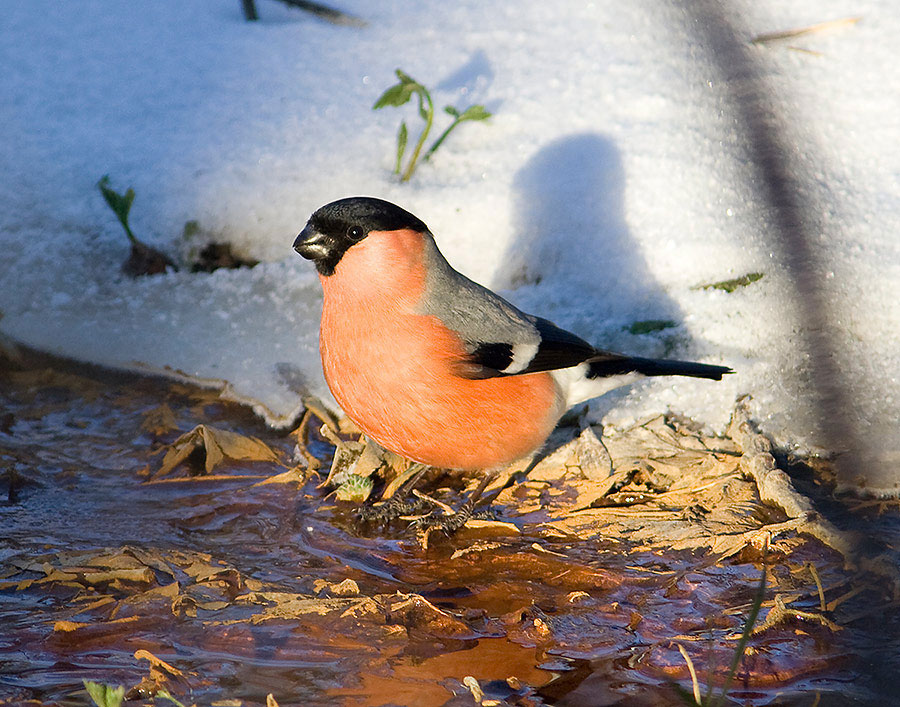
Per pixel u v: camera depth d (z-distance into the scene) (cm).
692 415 898
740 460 845
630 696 601
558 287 991
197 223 1025
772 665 622
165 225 1026
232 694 600
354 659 637
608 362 827
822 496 796
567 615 681
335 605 691
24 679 609
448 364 751
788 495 781
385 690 607
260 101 1120
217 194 1034
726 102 1059
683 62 1118
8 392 937
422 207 1023
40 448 870
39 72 1158
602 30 1169
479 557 755
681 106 1075
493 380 762
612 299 977
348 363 766
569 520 798
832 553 734
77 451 870
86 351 963
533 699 600
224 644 648
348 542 775
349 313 757
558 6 1210
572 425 904
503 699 599
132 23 1229
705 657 632
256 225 1030
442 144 1073
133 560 731
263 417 909
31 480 831
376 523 802
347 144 1074
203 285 1015
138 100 1130
